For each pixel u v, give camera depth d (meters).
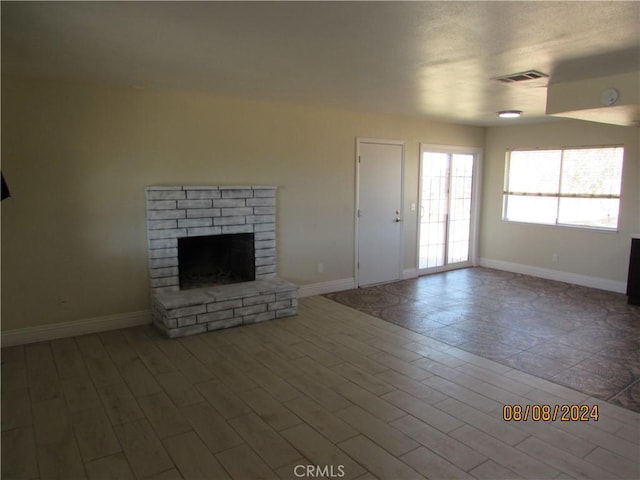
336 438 2.50
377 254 6.09
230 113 4.64
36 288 3.87
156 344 3.88
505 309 4.97
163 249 4.30
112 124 4.04
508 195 6.96
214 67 3.28
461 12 2.15
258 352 3.72
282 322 4.50
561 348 3.85
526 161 6.67
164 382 3.17
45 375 3.27
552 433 2.57
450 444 2.45
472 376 3.30
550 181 6.39
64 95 3.81
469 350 3.79
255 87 4.04
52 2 2.05
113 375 3.28
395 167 6.10
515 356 3.67
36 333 3.90
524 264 6.81
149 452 2.37
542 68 3.23
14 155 3.67
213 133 4.56
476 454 2.37
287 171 5.12
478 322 4.52
